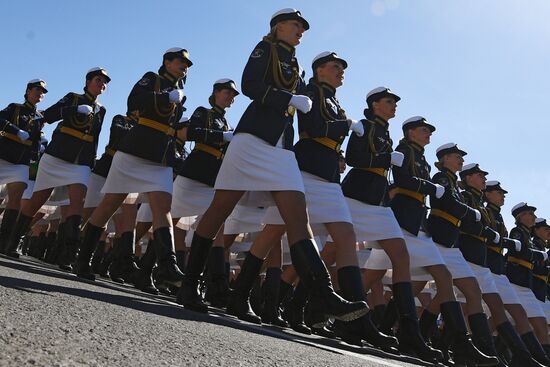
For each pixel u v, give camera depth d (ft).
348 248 13.29
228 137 19.10
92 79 19.81
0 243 20.65
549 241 32.17
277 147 11.62
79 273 16.06
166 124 15.61
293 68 12.53
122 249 19.15
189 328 8.05
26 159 21.68
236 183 11.64
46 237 29.22
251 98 11.78
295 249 10.77
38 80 22.47
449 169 21.01
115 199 15.93
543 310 29.37
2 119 20.74
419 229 17.51
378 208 16.03
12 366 4.21
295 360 7.23
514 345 20.61
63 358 4.74
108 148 23.25
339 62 14.78
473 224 21.03
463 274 18.54
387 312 19.43
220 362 5.93
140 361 5.21
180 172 19.94
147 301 11.74
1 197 23.75
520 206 28.12
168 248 14.33
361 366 8.16
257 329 11.29
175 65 16.08
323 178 13.83
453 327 16.37
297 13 12.59
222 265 16.69
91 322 6.68
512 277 27.07
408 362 13.38
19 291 8.00
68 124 19.48
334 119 14.23
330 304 10.23
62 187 20.93
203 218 12.37
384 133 16.69
